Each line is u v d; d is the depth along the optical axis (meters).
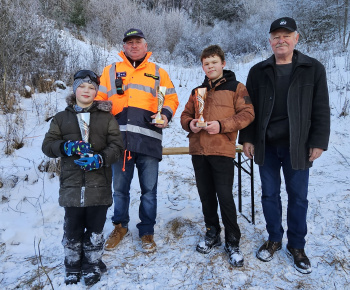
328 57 9.12
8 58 6.10
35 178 4.18
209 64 2.67
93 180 2.27
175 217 3.52
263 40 13.90
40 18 8.06
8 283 2.41
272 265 2.61
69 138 2.31
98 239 2.34
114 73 2.97
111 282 2.38
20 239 3.05
